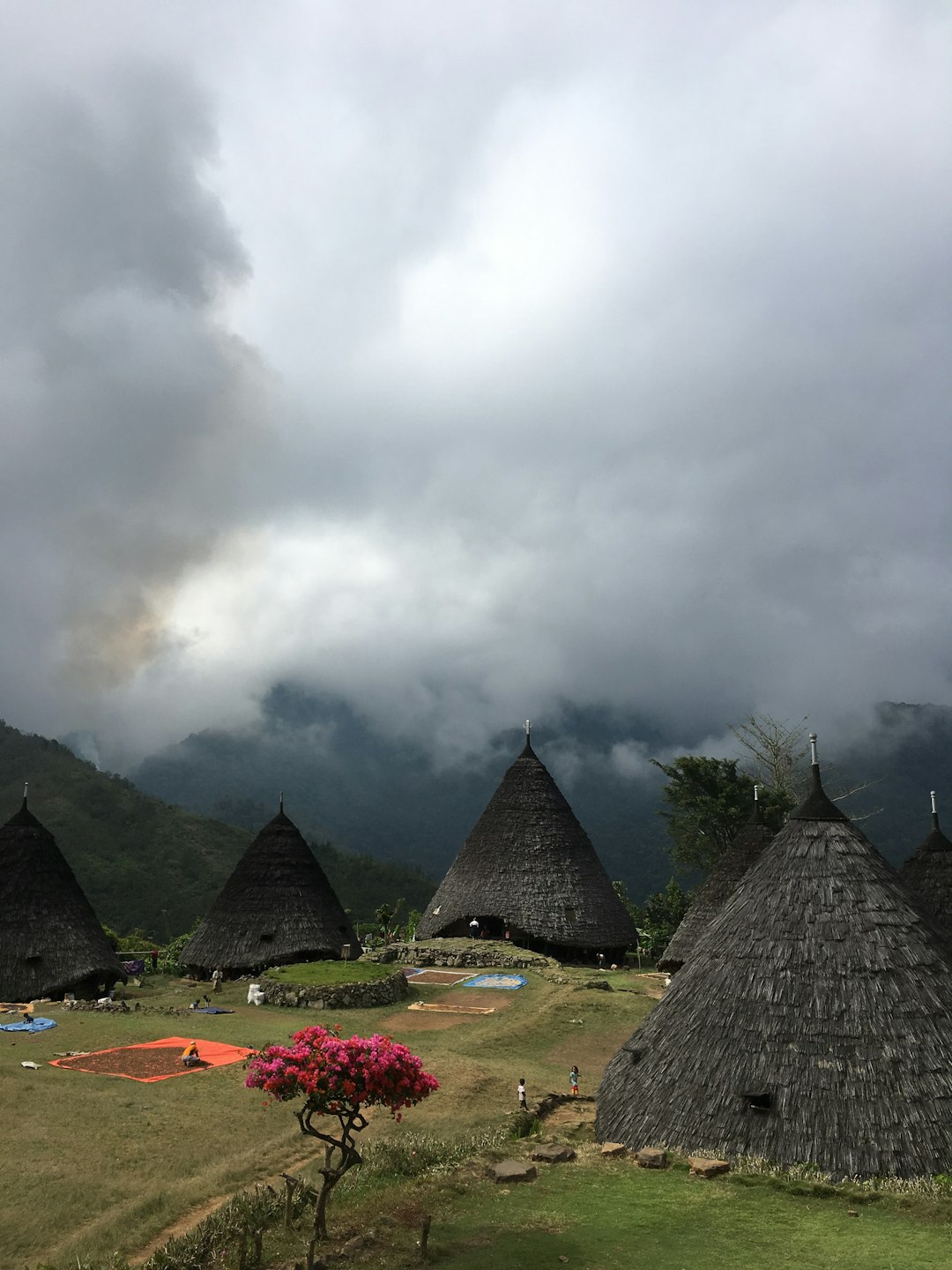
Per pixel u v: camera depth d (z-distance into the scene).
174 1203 14.77
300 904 43.47
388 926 67.31
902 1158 14.85
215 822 136.00
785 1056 16.33
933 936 17.89
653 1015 19.19
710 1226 13.14
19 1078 22.09
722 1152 15.88
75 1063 24.20
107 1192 15.31
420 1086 12.73
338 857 139.88
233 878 45.06
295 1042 12.98
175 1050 25.98
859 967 16.98
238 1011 33.59
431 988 37.75
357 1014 32.94
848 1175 14.82
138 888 107.62
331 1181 12.64
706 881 45.25
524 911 46.94
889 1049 15.96
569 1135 18.53
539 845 49.50
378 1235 12.84
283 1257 12.19
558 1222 13.29
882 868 18.83
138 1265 12.48
